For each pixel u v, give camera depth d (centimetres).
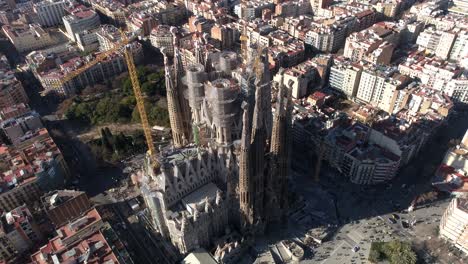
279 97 16050
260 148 16875
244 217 19450
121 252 18438
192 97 19638
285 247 19975
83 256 17100
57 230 18888
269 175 19038
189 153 19412
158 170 18725
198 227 18588
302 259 19738
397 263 18862
